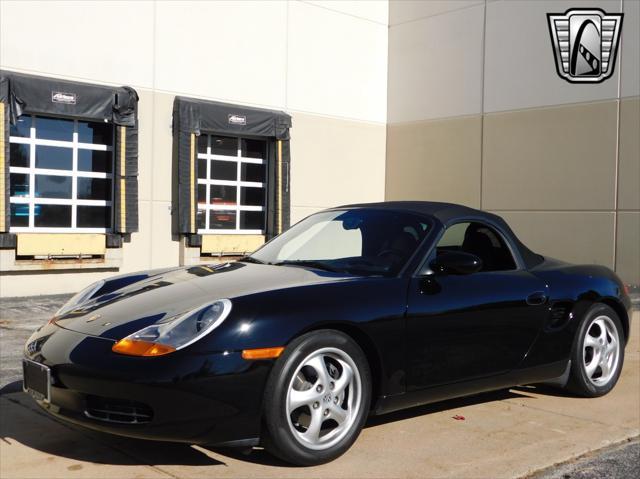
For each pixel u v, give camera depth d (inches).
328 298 137.3
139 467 134.0
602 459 144.2
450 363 154.0
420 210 170.6
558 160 493.4
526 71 510.6
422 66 577.9
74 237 419.2
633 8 455.2
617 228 463.2
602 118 470.0
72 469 133.3
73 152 429.4
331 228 175.9
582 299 183.9
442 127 564.1
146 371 121.9
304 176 546.6
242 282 145.1
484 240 176.4
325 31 556.7
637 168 453.4
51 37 414.6
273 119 510.3
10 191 400.5
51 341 137.8
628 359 245.1
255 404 126.2
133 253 452.1
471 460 140.0
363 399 140.0
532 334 171.2
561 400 188.1
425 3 574.9
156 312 134.9
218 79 492.7
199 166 490.3
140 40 453.1
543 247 501.7
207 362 123.0
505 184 523.8
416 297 148.7
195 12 478.9
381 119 600.4
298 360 129.8
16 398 184.7
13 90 388.2
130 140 437.7
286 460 131.6
